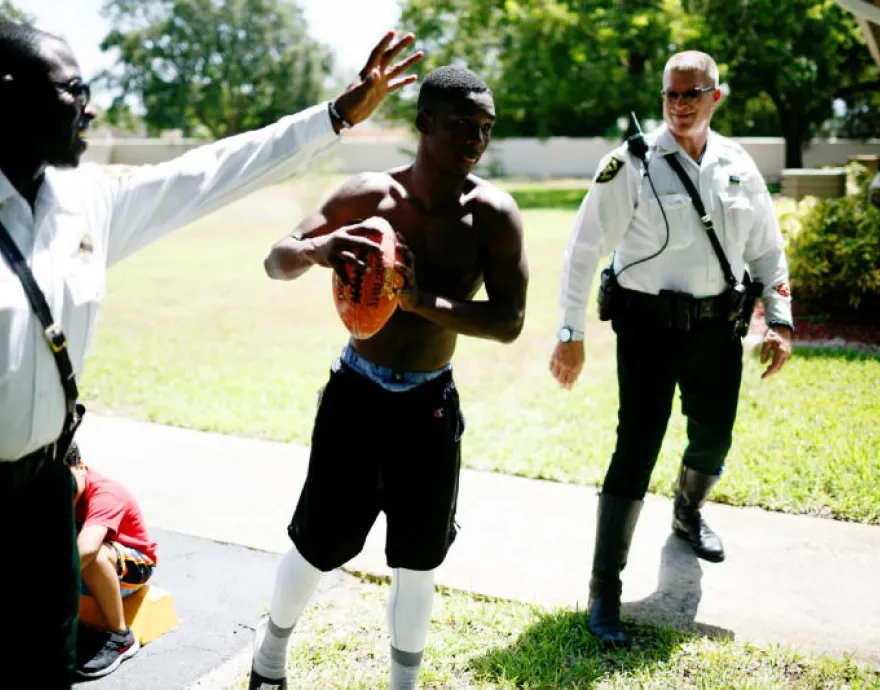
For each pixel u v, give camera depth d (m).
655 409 3.49
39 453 2.03
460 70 2.49
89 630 3.29
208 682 3.16
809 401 6.28
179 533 4.43
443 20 33.78
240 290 12.29
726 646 3.33
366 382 2.64
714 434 3.82
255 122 52.00
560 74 31.97
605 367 7.76
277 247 2.57
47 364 1.95
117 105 51.16
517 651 3.29
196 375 7.62
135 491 4.99
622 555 3.47
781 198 13.09
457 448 2.70
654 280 3.52
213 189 2.34
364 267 2.39
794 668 3.19
